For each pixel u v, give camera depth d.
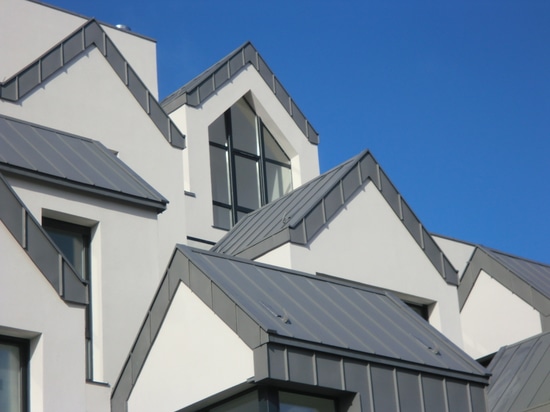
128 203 16.30
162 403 13.59
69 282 12.91
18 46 22.59
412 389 13.27
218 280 13.31
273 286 13.95
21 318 12.39
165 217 19.11
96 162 16.91
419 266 18.88
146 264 16.22
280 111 24.41
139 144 19.44
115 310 15.66
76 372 12.61
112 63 19.67
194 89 22.91
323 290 14.61
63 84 19.00
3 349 12.42
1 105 18.17
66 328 12.70
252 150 23.98
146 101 19.80
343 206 18.14
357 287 15.25
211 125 23.45
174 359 13.56
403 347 13.80
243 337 12.56
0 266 12.43
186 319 13.52
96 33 19.72
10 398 12.30
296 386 12.39
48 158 16.14
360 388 12.76
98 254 15.77
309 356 12.47
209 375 12.97
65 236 15.73
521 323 21.42
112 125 19.27
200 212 21.81
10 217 12.70
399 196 19.00
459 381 13.80
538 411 15.28
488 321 21.91
